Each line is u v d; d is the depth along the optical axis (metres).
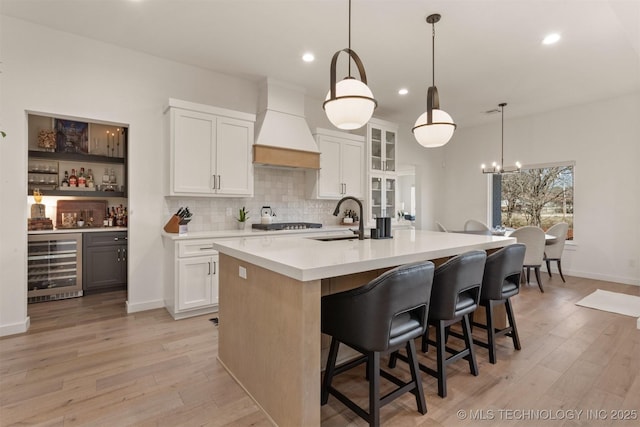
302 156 4.17
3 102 2.77
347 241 2.46
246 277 1.96
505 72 3.88
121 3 2.62
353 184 4.86
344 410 1.81
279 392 1.65
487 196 6.15
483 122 6.03
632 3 2.00
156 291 3.54
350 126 2.12
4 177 2.77
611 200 4.78
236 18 2.82
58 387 2.00
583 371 2.22
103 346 2.58
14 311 2.81
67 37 3.05
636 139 4.56
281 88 4.16
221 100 3.94
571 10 2.66
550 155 5.36
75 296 3.95
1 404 1.83
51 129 4.15
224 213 4.01
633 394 1.95
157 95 3.53
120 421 1.70
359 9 2.68
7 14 2.77
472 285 1.96
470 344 2.17
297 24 2.90
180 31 3.04
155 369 2.22
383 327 1.50
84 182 4.32
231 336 2.14
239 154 3.73
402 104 5.09
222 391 1.97
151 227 3.50
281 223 4.25
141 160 3.43
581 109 5.04
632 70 3.81
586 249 5.03
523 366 2.29
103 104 3.23
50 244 3.79
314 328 1.53
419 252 1.91
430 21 2.82
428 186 6.54
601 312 3.44
